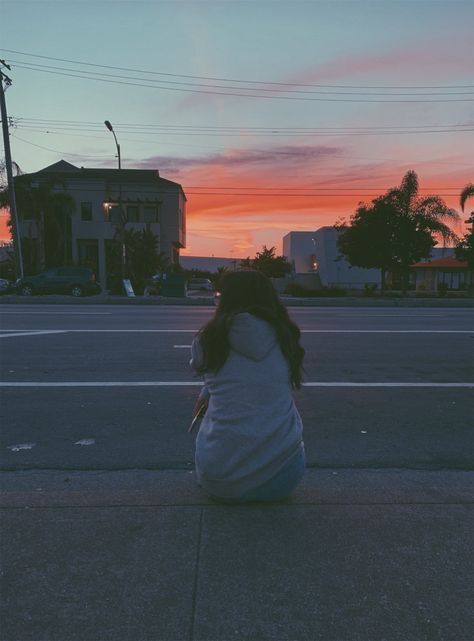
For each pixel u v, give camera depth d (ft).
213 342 10.25
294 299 85.40
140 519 10.48
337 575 8.64
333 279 177.68
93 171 159.84
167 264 142.61
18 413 19.29
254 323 10.19
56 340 36.45
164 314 56.95
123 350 32.76
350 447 16.03
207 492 11.18
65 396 21.75
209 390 10.75
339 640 7.20
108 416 18.99
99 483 12.99
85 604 7.88
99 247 147.23
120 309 64.64
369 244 113.80
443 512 10.98
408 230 110.32
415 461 14.88
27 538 9.71
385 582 8.48
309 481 13.05
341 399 21.76
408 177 110.32
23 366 27.81
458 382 25.20
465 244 126.82
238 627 7.43
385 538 9.83
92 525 10.23
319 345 35.88
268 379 10.37
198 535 9.84
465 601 8.04
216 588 8.28
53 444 16.05
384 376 26.43
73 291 96.53
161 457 14.96
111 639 7.18
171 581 8.45
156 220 151.23
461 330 44.91
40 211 133.08
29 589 8.21
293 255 233.14
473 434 17.47
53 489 12.54
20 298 78.74
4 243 157.58
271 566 8.88
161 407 20.17
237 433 10.24
